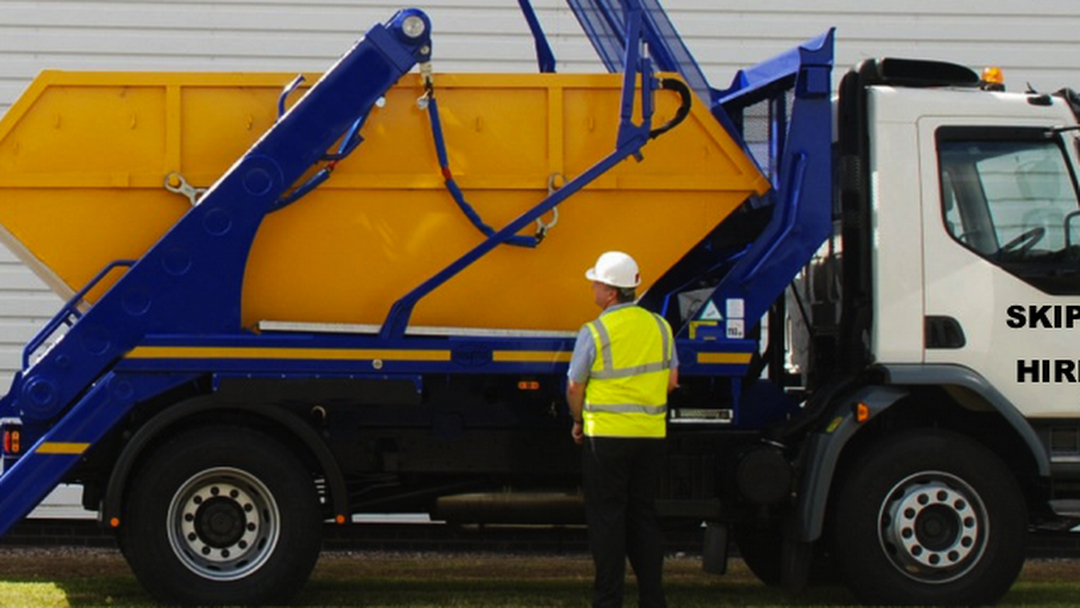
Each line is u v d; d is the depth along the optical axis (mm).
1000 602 7820
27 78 10523
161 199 7305
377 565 9742
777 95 7809
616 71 7824
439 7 10656
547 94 7422
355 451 7637
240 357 7086
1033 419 7691
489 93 7402
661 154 7500
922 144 7637
